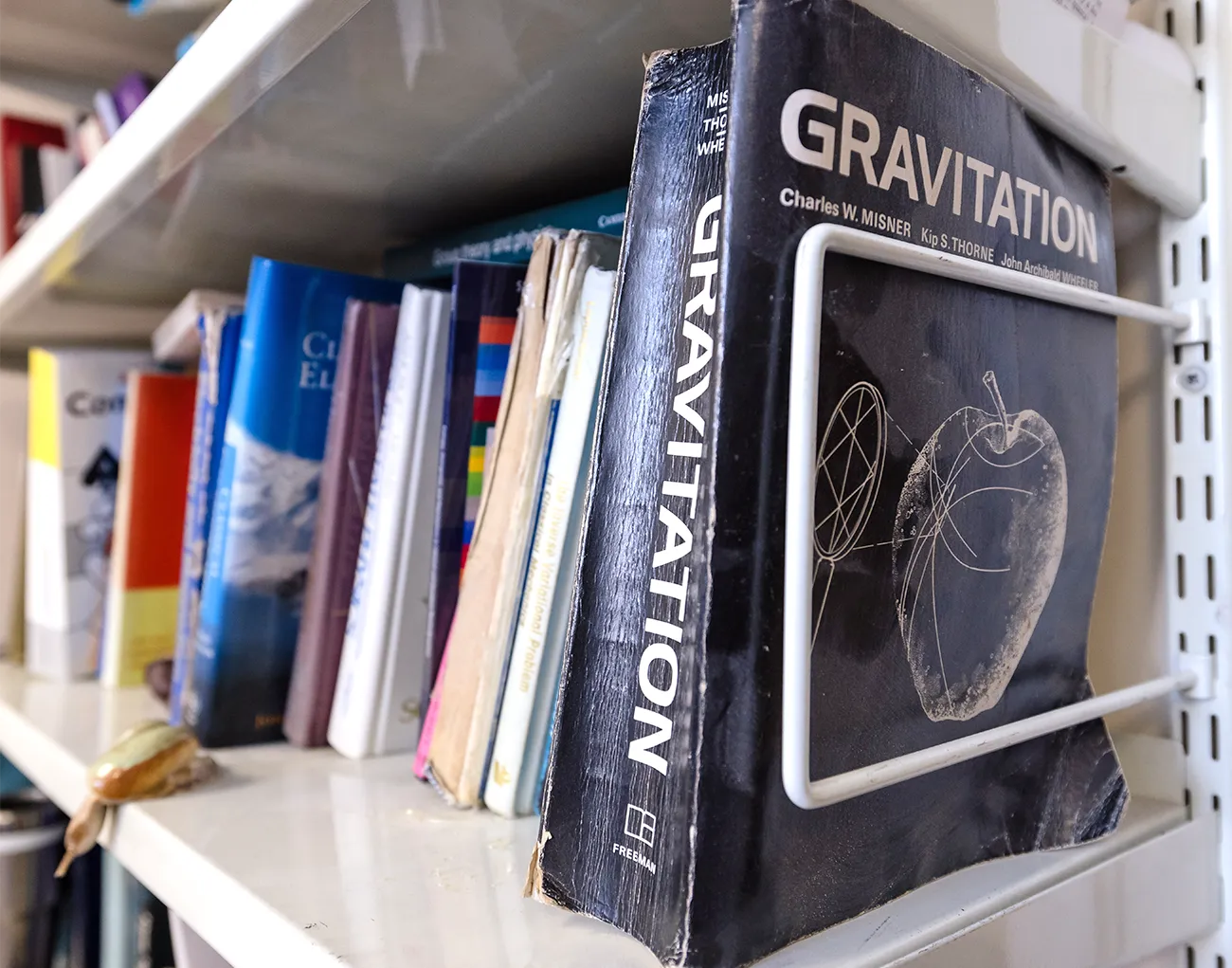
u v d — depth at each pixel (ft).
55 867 2.56
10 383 2.93
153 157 1.60
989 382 1.08
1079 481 1.24
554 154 1.62
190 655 1.91
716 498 0.84
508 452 1.40
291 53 1.22
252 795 1.48
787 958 0.91
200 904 1.17
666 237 0.98
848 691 0.94
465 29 1.16
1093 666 1.63
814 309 0.84
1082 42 1.18
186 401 2.52
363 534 1.74
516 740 1.35
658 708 0.92
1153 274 1.52
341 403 1.75
